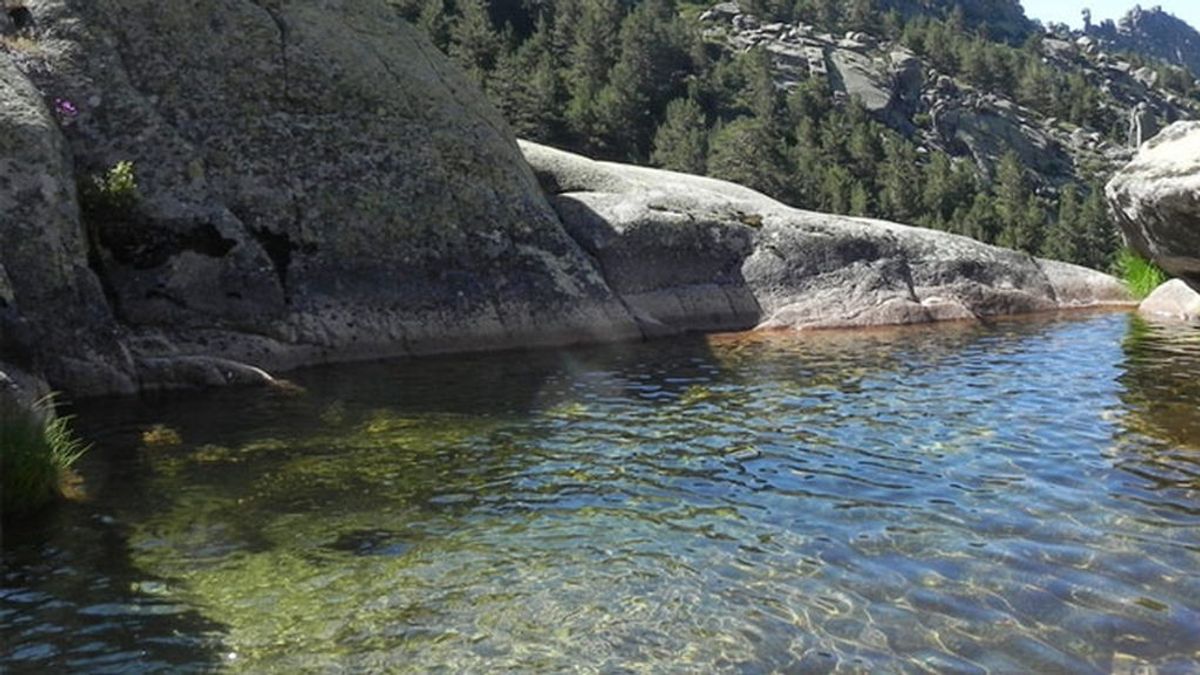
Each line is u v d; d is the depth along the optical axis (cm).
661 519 927
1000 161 16975
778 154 12419
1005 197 14500
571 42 14412
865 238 2400
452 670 645
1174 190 1533
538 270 2012
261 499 980
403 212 1914
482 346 1891
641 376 1630
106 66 1745
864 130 14550
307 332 1730
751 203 2459
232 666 649
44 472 948
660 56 14738
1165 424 1245
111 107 1722
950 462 1101
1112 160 19738
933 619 712
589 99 11831
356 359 1758
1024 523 898
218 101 1822
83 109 1697
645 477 1057
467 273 1939
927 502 964
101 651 667
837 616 719
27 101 1514
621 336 2039
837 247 2367
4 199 1401
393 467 1091
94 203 1605
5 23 1722
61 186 1473
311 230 1822
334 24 2019
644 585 775
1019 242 12600
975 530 884
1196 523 889
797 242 2344
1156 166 1609
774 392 1495
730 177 11619
